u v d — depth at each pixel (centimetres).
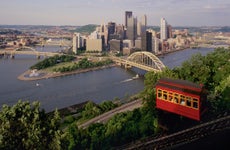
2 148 3931
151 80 10944
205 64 12544
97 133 7819
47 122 4488
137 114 9125
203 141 5459
